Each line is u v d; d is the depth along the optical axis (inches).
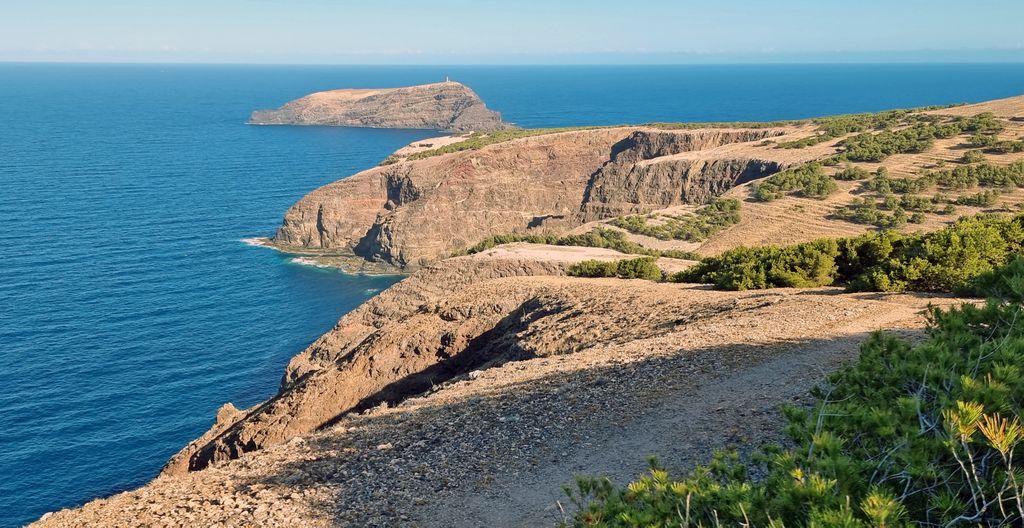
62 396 2566.4
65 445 2253.9
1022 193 3115.2
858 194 3516.2
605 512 298.4
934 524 234.2
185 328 3294.8
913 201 3216.0
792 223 3400.6
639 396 717.9
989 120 3873.0
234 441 1603.1
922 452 246.7
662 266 2832.2
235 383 2765.7
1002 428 217.8
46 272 3929.6
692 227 3695.9
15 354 2876.5
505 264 3127.5
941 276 1019.3
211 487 653.9
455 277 3090.6
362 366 1665.8
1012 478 215.5
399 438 724.0
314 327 3440.0
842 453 271.9
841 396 404.5
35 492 2012.8
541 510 510.9
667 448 575.5
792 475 243.3
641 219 3959.2
